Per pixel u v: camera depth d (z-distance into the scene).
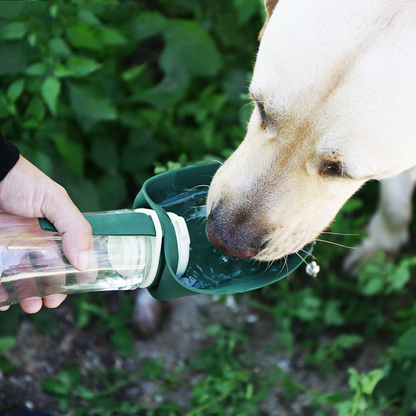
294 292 1.01
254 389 0.94
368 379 0.75
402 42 0.71
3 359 0.88
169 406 0.90
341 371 0.97
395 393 0.90
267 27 0.76
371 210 1.10
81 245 0.67
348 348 0.98
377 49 0.71
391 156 0.73
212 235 0.75
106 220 0.66
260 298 1.02
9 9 0.89
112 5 1.00
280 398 0.94
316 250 1.01
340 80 0.71
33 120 0.90
